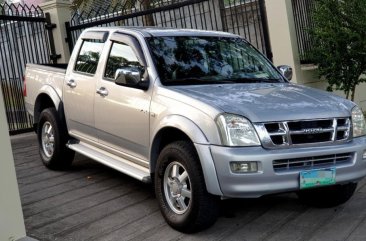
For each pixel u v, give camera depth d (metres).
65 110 6.75
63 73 7.00
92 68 6.32
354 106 5.09
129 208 5.55
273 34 9.73
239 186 4.26
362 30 9.02
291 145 4.44
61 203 5.80
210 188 4.35
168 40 5.76
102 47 6.25
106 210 5.50
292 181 4.39
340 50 9.23
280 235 4.63
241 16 9.87
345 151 4.65
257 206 5.50
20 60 11.01
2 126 3.96
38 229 4.99
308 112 4.59
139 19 11.23
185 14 10.54
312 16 9.81
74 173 7.08
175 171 4.77
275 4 9.62
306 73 10.09
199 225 4.55
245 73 5.80
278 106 4.61
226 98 4.72
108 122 5.80
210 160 4.33
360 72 9.49
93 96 6.06
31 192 6.26
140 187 6.34
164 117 4.84
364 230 4.67
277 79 5.96
